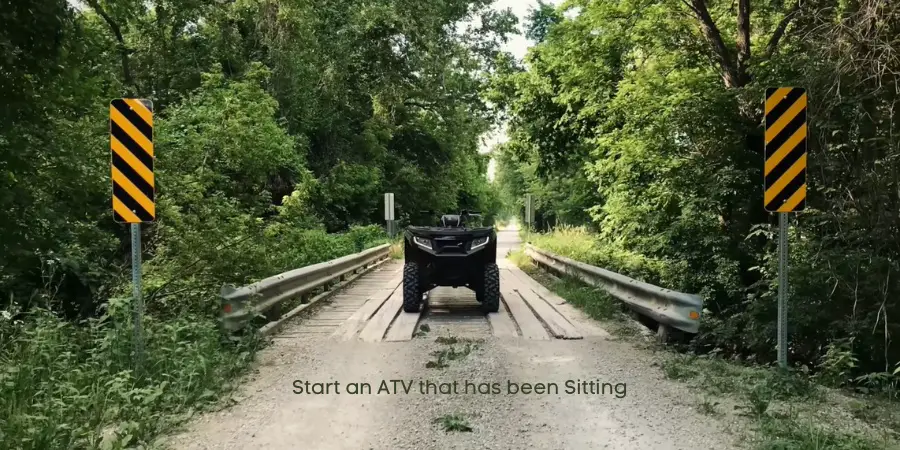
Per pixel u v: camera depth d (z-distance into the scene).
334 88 27.89
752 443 4.28
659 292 7.77
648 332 8.27
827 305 7.47
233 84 15.24
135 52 18.66
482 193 66.38
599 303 9.74
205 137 11.55
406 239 10.35
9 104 6.60
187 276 8.85
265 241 10.13
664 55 14.83
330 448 4.28
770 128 5.97
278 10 21.34
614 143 16.14
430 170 41.72
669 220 15.05
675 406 5.15
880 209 6.91
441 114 37.94
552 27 20.80
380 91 30.70
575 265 13.09
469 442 4.39
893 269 6.98
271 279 8.44
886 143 6.90
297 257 14.47
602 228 18.73
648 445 4.30
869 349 7.09
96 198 8.81
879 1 6.53
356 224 32.88
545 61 20.83
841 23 6.91
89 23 11.62
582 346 7.50
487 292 10.13
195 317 7.20
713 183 12.59
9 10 6.10
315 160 30.59
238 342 7.07
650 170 14.89
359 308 10.63
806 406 5.15
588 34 17.19
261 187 14.45
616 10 15.26
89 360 5.64
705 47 14.06
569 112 20.27
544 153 23.22
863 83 6.93
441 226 11.26
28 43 6.48
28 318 6.45
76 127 8.38
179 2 18.14
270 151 14.04
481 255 10.26
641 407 5.14
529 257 22.41
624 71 16.81
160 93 19.34
